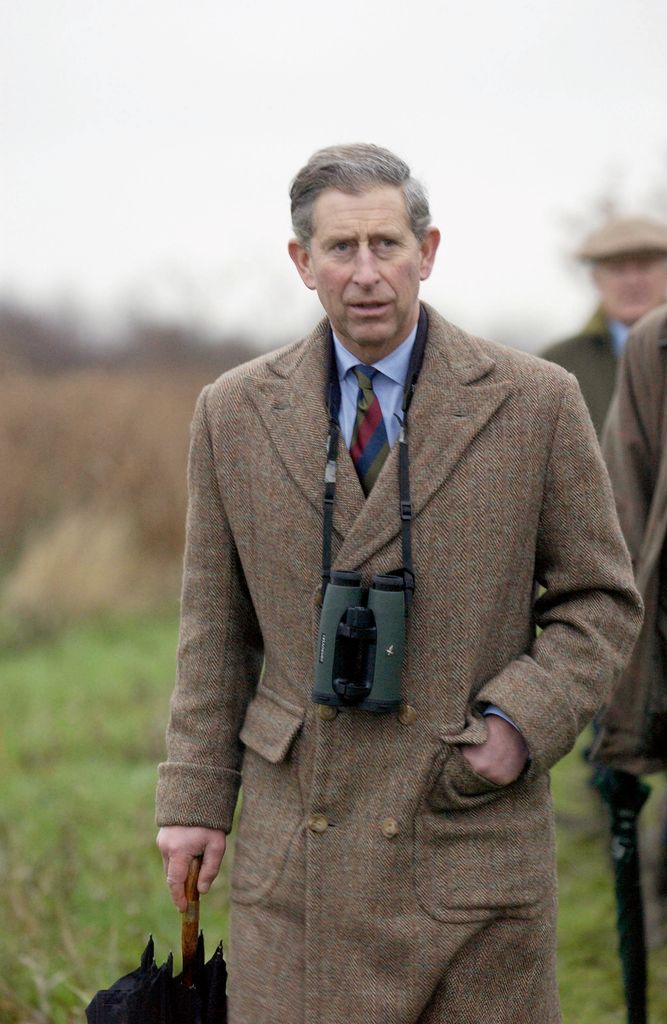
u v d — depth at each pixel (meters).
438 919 4.98
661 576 6.55
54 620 18.94
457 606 4.99
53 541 20.12
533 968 5.10
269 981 5.21
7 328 30.05
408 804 4.99
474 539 4.98
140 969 5.33
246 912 5.32
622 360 6.89
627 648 5.14
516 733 4.95
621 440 6.78
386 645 4.87
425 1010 5.13
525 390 5.04
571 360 10.52
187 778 5.34
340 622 4.93
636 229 10.32
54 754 12.94
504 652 5.13
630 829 6.71
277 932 5.20
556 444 5.04
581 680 4.99
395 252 4.88
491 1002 5.06
